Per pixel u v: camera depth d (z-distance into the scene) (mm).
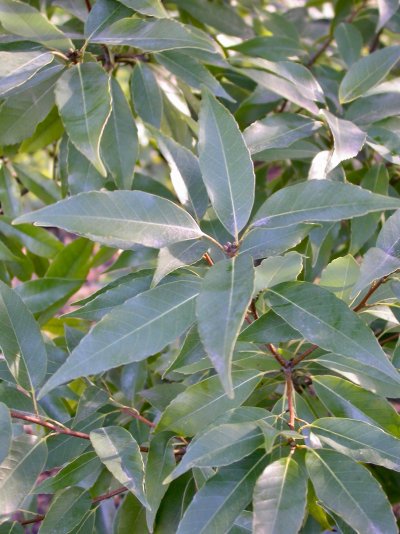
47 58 459
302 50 676
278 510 327
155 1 490
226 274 336
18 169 670
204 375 535
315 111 539
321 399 438
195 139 686
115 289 443
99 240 412
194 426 410
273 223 375
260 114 657
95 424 491
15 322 441
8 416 381
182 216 366
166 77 626
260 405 541
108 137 546
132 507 509
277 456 364
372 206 360
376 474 612
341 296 443
